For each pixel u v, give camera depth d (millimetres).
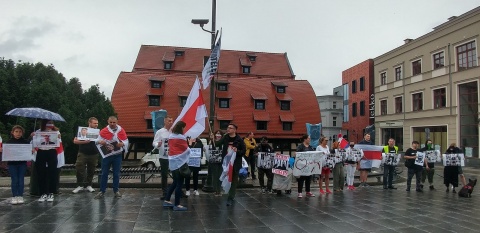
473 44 28500
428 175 12617
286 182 10078
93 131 10000
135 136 35000
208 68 10914
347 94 53594
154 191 10430
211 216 7070
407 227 6488
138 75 40656
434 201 9641
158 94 38312
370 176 15727
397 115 38500
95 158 10016
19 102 21172
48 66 24156
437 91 32781
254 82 43250
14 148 7824
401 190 12156
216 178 9812
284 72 54406
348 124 52969
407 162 11992
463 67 29531
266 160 10719
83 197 8922
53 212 7094
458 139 29703
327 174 10883
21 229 5789
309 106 41938
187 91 39281
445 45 31391
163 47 53500
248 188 11742
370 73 46625
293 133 39219
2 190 10070
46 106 21484
